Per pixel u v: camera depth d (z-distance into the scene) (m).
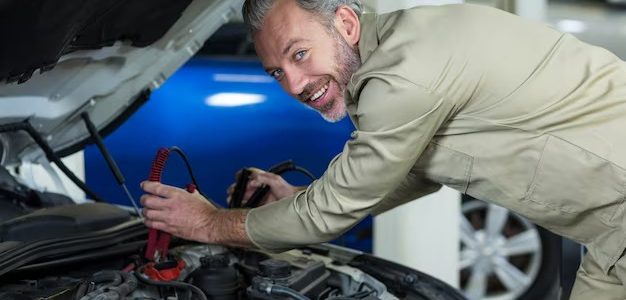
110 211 1.80
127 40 1.72
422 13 1.49
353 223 1.51
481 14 1.49
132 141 3.31
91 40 1.60
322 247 1.92
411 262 2.75
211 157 3.28
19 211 1.86
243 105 3.26
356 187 1.44
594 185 1.48
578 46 1.53
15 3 1.25
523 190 1.52
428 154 1.55
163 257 1.66
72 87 1.85
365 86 1.42
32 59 1.48
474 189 1.57
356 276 1.69
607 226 1.54
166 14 1.65
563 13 3.97
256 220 1.56
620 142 1.46
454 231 2.81
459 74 1.40
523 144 1.47
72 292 1.41
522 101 1.44
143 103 2.11
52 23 1.38
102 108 2.05
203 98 3.29
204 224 1.62
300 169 2.03
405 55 1.39
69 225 1.66
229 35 3.47
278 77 1.59
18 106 1.81
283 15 1.47
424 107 1.37
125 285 1.43
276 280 1.54
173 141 3.29
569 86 1.46
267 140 3.26
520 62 1.45
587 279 1.73
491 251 3.48
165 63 1.95
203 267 1.60
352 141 1.43
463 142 1.50
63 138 2.12
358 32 1.51
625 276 1.58
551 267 3.41
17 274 1.48
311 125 3.23
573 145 1.46
